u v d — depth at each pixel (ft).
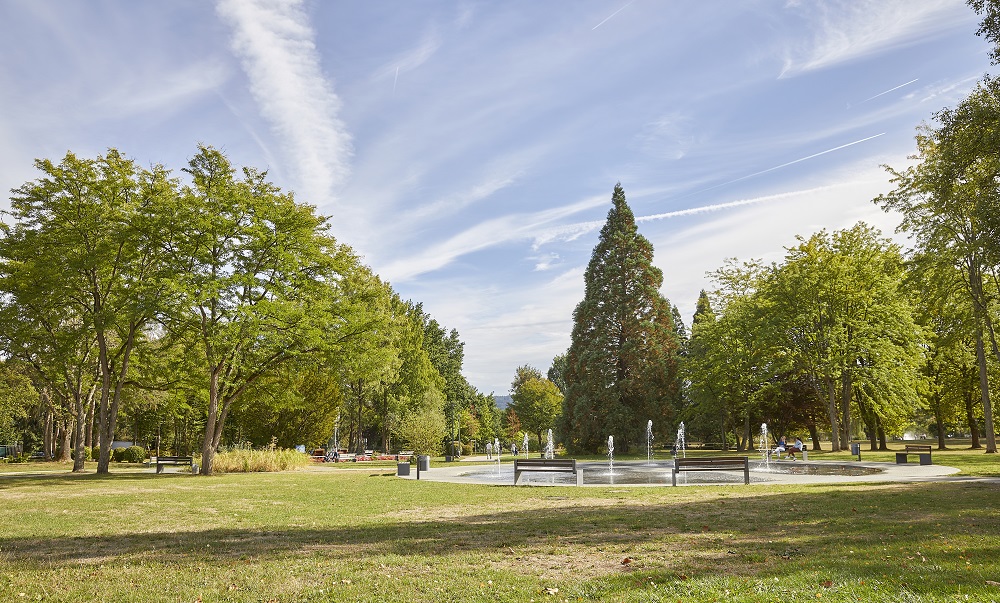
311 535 34.47
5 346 96.58
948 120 59.16
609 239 168.14
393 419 177.06
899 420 163.12
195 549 30.32
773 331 140.15
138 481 78.28
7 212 90.22
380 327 110.01
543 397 297.94
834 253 140.15
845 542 28.58
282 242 96.07
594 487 65.26
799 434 213.66
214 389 95.96
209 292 85.30
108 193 92.53
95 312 92.12
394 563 26.50
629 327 160.25
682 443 168.14
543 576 23.79
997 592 18.84
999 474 68.74
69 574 25.04
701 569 23.97
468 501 52.95
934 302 108.68
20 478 84.02
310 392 150.92
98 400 139.64
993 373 142.20
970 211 65.57
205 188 94.32
